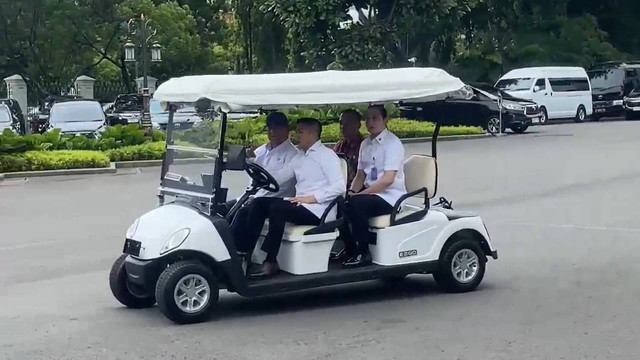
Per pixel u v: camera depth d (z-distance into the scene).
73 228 13.03
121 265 8.02
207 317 7.51
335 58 28.88
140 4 41.25
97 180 19.25
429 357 6.33
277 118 8.00
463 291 8.38
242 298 8.45
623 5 43.88
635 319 7.23
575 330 6.94
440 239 8.23
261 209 7.65
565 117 34.59
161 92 7.73
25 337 7.14
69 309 8.10
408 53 36.12
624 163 18.95
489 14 39.81
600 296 8.05
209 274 7.46
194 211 7.55
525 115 29.23
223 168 7.54
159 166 22.09
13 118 26.94
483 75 39.31
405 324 7.29
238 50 42.16
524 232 11.55
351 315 7.66
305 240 7.63
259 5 33.56
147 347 6.77
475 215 8.53
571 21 41.28
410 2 29.16
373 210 7.98
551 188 15.66
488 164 19.67
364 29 29.14
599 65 38.22
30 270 10.05
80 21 40.47
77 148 22.28
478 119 28.72
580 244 10.64
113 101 40.22
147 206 15.10
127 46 31.33
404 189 8.24
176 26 41.91
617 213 12.83
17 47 40.94
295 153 8.03
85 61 42.53
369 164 8.35
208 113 7.61
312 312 7.80
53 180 19.42
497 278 8.95
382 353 6.46
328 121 23.67
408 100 7.95
